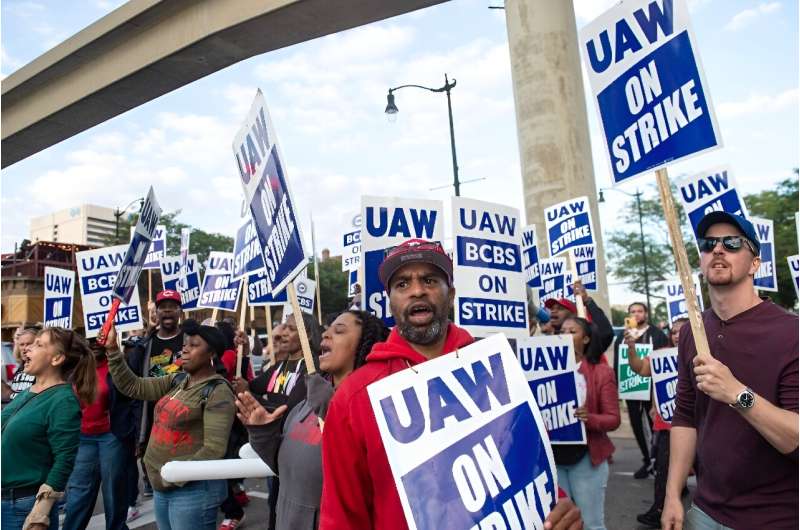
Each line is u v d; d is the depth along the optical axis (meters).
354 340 2.61
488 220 4.04
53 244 21.41
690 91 2.35
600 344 4.14
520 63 12.26
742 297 2.38
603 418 3.79
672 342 5.86
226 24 14.08
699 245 2.47
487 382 1.84
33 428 3.28
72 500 4.64
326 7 13.23
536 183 11.91
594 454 3.79
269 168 3.04
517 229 4.21
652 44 2.49
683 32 2.38
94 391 3.92
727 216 2.38
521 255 4.19
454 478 1.67
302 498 2.50
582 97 12.31
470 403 1.78
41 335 3.53
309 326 4.30
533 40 12.09
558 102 11.93
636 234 37.78
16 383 5.57
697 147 2.30
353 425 1.74
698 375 2.14
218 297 7.49
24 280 19.53
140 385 4.27
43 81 18.50
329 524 1.71
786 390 2.18
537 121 11.96
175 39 15.17
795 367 2.17
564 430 3.81
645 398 6.82
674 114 2.39
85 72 17.56
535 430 1.84
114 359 4.20
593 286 6.65
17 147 21.31
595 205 12.02
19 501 3.25
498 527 1.66
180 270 8.70
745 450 2.24
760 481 2.21
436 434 1.70
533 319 6.86
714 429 2.37
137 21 15.56
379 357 1.88
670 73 2.42
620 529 5.23
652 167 2.45
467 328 3.79
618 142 2.62
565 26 12.21
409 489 1.62
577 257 6.84
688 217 5.96
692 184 5.91
